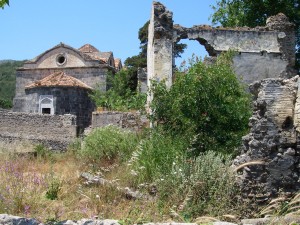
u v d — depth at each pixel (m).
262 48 20.73
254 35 20.78
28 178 9.94
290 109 8.08
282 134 8.01
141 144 12.19
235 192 8.09
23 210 7.87
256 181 7.94
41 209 8.00
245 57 20.55
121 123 21.55
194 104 13.45
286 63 20.80
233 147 12.38
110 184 9.82
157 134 12.80
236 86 14.43
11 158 14.57
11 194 8.27
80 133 26.91
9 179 9.26
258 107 8.30
